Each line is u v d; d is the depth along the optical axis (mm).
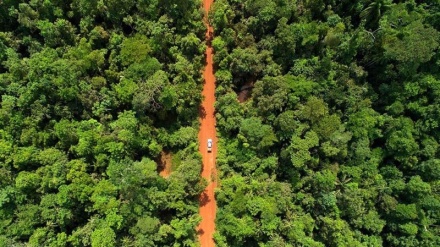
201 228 59594
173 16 59469
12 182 51812
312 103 55719
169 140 59906
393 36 56844
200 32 62688
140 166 53250
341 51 60000
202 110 63875
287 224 53812
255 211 53156
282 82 57594
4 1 56469
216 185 60781
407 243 57125
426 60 55188
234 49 60906
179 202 54688
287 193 55562
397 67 59031
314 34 58438
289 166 57844
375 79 63062
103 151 53062
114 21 59125
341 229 55375
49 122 54406
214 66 65250
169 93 55844
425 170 57375
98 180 53062
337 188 57281
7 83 54531
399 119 58594
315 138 54844
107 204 50219
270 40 60812
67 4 59906
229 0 62812
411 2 60125
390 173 59188
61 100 54906
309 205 56062
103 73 58844
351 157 59312
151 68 56562
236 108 59406
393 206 56438
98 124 54906
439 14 58062
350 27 61312
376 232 58312
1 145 51219
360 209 55875
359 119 57969
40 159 51875
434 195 57531
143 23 58562
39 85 52594
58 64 53625
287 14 59344
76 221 53250
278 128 57000
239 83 64688
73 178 50531
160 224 54125
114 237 49750
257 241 55156
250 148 57938
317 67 59312
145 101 54406
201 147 62688
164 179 55531
